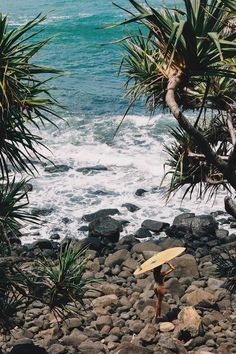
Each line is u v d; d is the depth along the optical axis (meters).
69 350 11.08
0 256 8.69
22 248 15.60
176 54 7.06
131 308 12.51
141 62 8.40
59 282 8.76
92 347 11.05
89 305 12.48
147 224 17.06
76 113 27.42
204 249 15.57
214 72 7.09
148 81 7.93
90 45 42.19
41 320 11.80
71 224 17.52
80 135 24.53
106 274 14.41
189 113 24.06
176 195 19.02
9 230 8.98
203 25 6.94
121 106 28.30
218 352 11.02
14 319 11.59
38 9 58.59
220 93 8.45
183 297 12.85
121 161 21.92
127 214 18.05
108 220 16.75
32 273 8.84
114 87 31.92
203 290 13.21
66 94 30.62
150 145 23.44
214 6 6.73
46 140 23.98
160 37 7.01
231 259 9.67
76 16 53.50
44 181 20.25
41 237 16.66
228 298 12.69
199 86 8.67
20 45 7.63
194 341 11.25
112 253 15.73
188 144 9.55
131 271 14.44
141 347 10.75
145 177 20.58
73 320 11.77
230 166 7.39
